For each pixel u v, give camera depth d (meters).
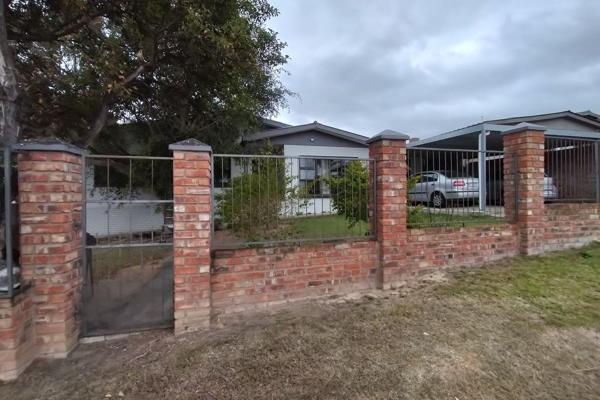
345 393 2.27
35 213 2.67
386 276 4.27
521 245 5.23
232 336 3.07
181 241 3.21
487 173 5.43
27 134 6.86
